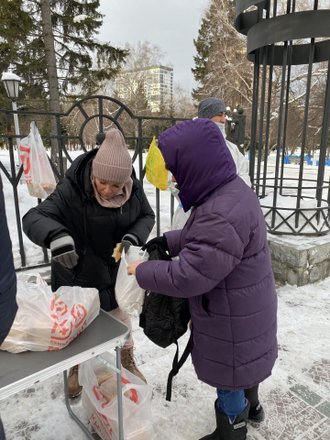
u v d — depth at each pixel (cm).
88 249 173
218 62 1967
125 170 154
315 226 368
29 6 1264
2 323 94
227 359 141
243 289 135
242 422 155
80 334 133
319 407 192
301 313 286
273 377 214
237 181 134
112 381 162
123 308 157
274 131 1625
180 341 252
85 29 1350
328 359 231
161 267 131
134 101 2709
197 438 171
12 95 705
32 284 139
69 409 184
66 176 172
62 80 1384
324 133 360
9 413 186
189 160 127
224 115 291
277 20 321
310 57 324
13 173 290
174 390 203
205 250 123
